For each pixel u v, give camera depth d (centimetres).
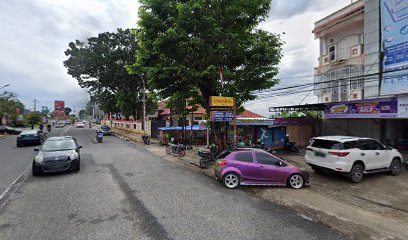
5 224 494
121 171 1007
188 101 1440
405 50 1057
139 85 3828
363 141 882
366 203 654
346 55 1496
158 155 1519
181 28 1012
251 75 1114
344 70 1452
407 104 1019
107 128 3466
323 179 900
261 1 1077
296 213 566
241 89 1160
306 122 1741
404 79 1058
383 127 1334
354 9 1406
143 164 1184
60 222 503
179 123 3134
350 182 857
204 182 845
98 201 630
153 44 1009
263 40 1143
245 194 709
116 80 3681
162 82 1121
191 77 1054
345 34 1509
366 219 538
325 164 863
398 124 1371
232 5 1056
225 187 779
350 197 704
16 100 5759
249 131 1723
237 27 1127
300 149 1684
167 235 448
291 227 489
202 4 977
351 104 1262
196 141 2270
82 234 451
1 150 1725
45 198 653
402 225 510
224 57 1098
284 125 1705
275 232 465
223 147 1215
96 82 3972
